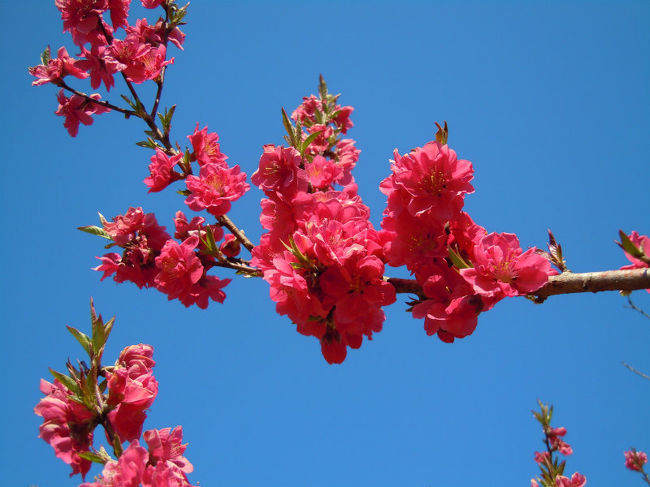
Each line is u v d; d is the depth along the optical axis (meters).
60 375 2.35
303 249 2.68
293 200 2.96
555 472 4.63
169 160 3.65
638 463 5.42
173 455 2.49
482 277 2.55
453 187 2.76
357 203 3.16
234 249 3.67
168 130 3.89
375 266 2.66
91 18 3.96
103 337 2.46
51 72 4.01
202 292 3.51
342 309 2.63
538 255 2.54
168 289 3.40
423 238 2.77
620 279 2.42
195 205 3.43
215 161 3.79
